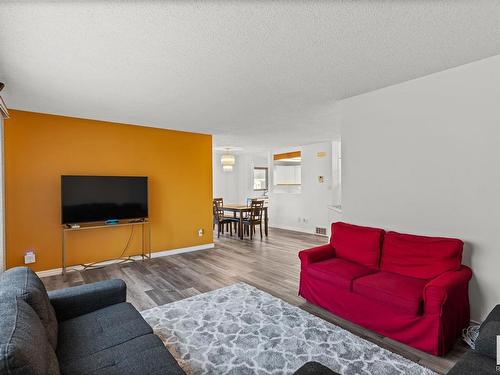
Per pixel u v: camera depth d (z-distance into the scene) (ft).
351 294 8.66
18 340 3.44
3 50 7.22
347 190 11.72
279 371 6.49
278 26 6.30
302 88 10.36
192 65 8.29
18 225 12.68
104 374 4.36
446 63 8.39
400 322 7.50
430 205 9.31
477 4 5.57
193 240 18.44
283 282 12.31
